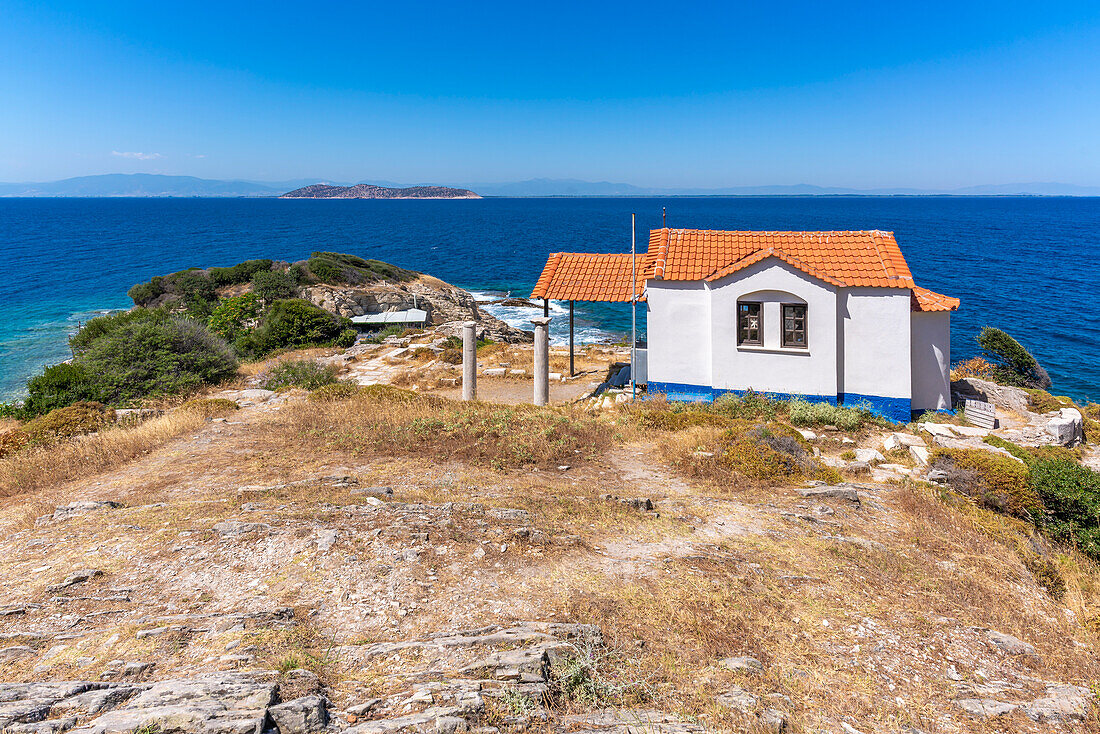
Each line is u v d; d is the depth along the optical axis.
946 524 11.09
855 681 6.53
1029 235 142.00
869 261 20.89
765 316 21.11
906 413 20.41
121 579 8.00
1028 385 26.62
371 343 38.66
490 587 7.88
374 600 7.46
